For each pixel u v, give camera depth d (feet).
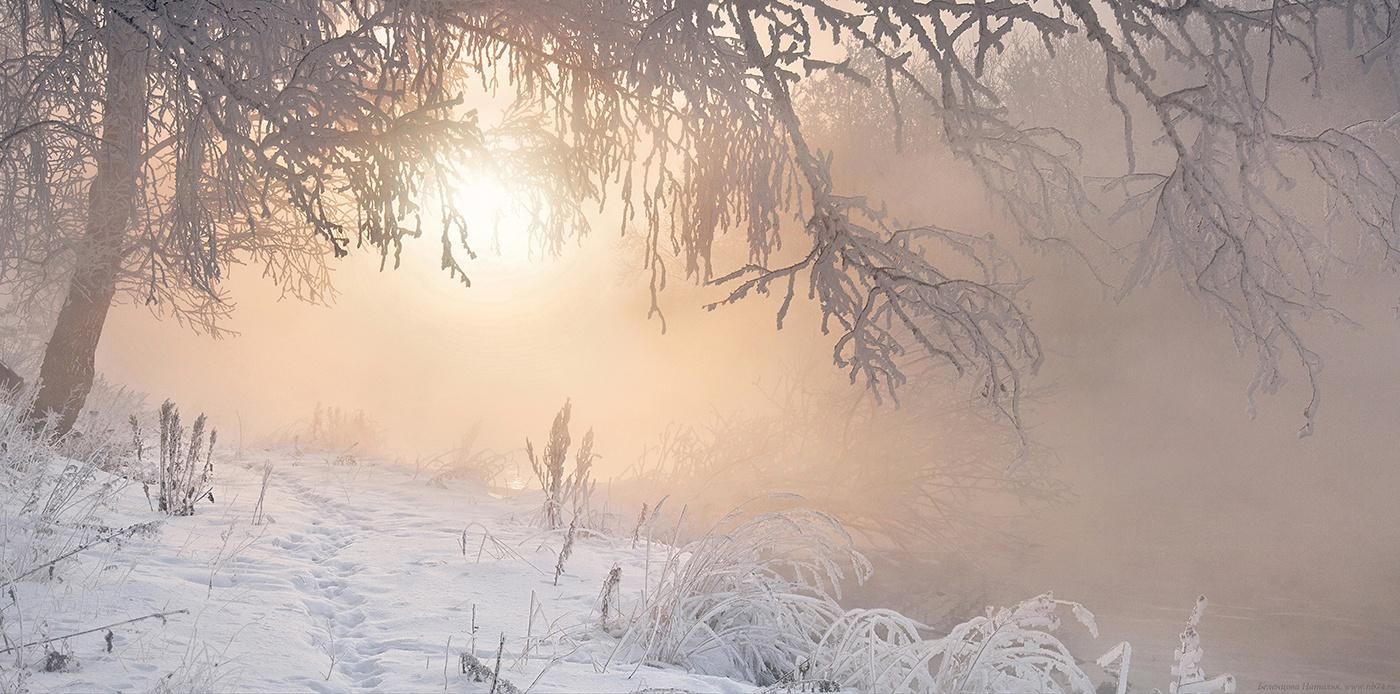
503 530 30.53
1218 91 16.26
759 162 20.25
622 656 17.76
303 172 16.47
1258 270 18.34
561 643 17.94
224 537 23.29
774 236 20.26
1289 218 17.98
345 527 29.78
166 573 19.70
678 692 14.82
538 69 23.61
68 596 16.52
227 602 17.97
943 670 17.24
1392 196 17.57
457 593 21.50
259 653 14.94
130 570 18.88
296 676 14.11
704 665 18.24
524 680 15.11
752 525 21.36
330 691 13.84
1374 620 27.14
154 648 14.37
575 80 23.35
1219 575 34.01
